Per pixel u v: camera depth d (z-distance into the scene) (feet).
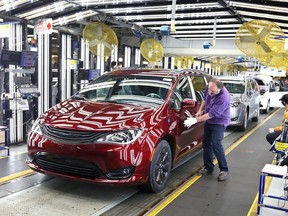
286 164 14.78
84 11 28.30
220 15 33.24
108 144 13.30
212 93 17.03
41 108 28.32
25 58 22.07
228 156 22.77
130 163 13.43
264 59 23.27
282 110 54.90
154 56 38.01
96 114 14.80
